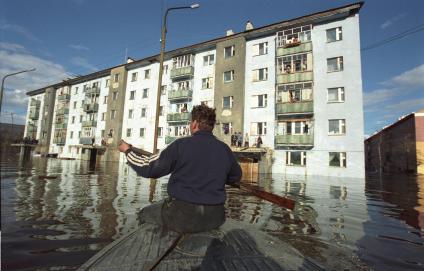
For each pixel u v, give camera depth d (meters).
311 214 6.11
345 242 4.03
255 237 2.84
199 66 29.88
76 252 3.20
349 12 21.72
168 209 2.46
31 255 3.07
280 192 10.64
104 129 38.88
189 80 30.19
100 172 16.86
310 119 22.42
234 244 2.52
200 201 2.35
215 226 2.40
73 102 45.66
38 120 53.88
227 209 6.37
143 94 34.66
